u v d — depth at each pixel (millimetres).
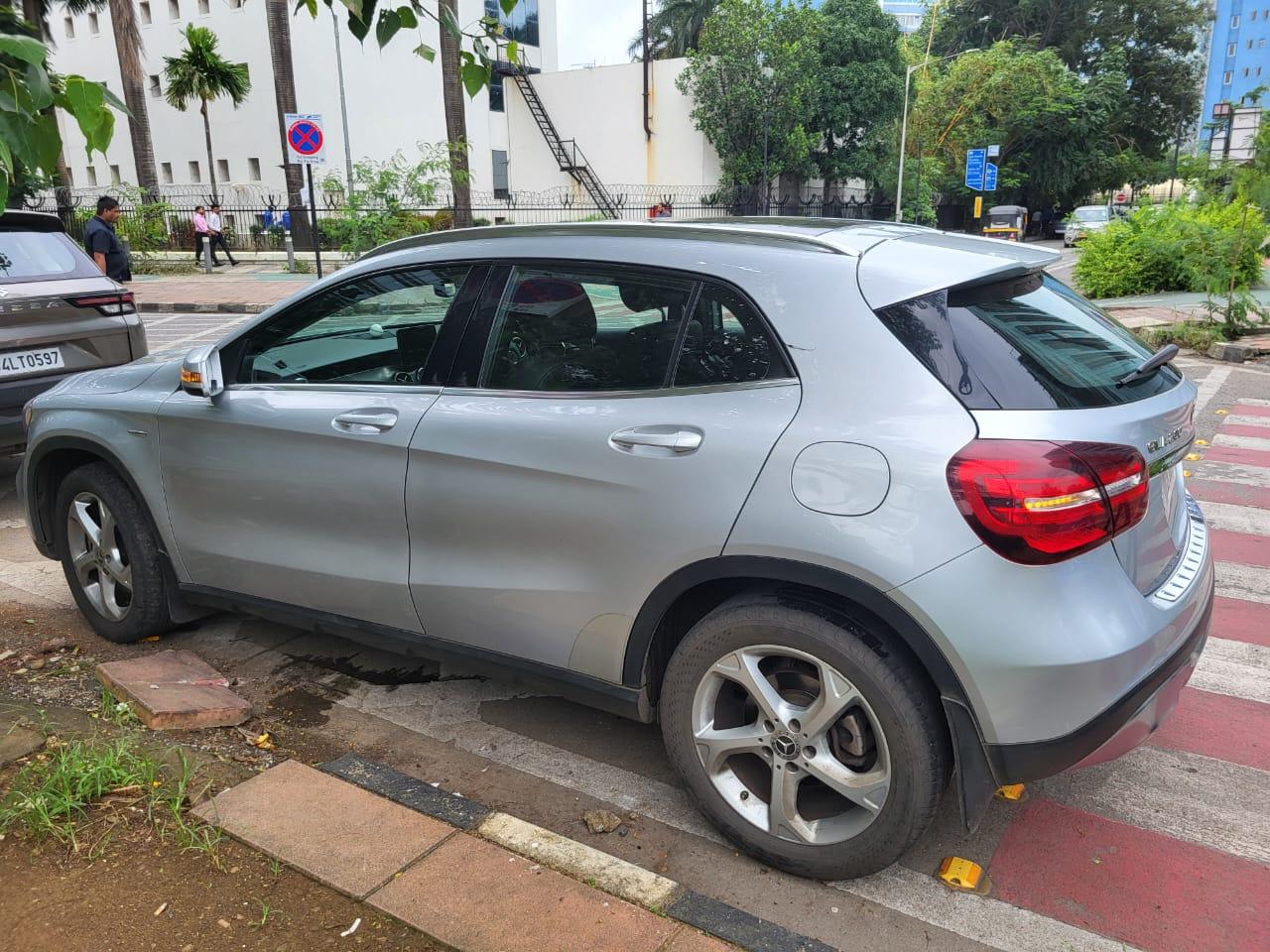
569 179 38969
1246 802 2969
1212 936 2389
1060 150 48375
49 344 5746
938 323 2352
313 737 3348
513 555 2842
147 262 26172
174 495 3635
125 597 4035
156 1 40312
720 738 2596
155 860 2557
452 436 2893
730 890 2547
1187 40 56250
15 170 2291
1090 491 2152
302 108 37312
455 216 27688
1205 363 11336
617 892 2488
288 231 24609
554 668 2891
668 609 2619
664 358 2635
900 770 2334
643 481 2543
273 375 3430
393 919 2350
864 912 2461
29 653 3953
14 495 6465
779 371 2451
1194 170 20250
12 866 2523
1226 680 3770
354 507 3146
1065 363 2402
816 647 2373
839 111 36312
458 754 3248
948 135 47688
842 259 2514
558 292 2842
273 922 2336
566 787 3045
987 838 2787
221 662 3924
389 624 3213
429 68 35406
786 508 2332
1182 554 2682
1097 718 2209
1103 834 2807
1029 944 2357
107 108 2309
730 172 36594
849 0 36219
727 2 35469
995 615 2158
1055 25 56969
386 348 3178
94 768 2850
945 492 2178
